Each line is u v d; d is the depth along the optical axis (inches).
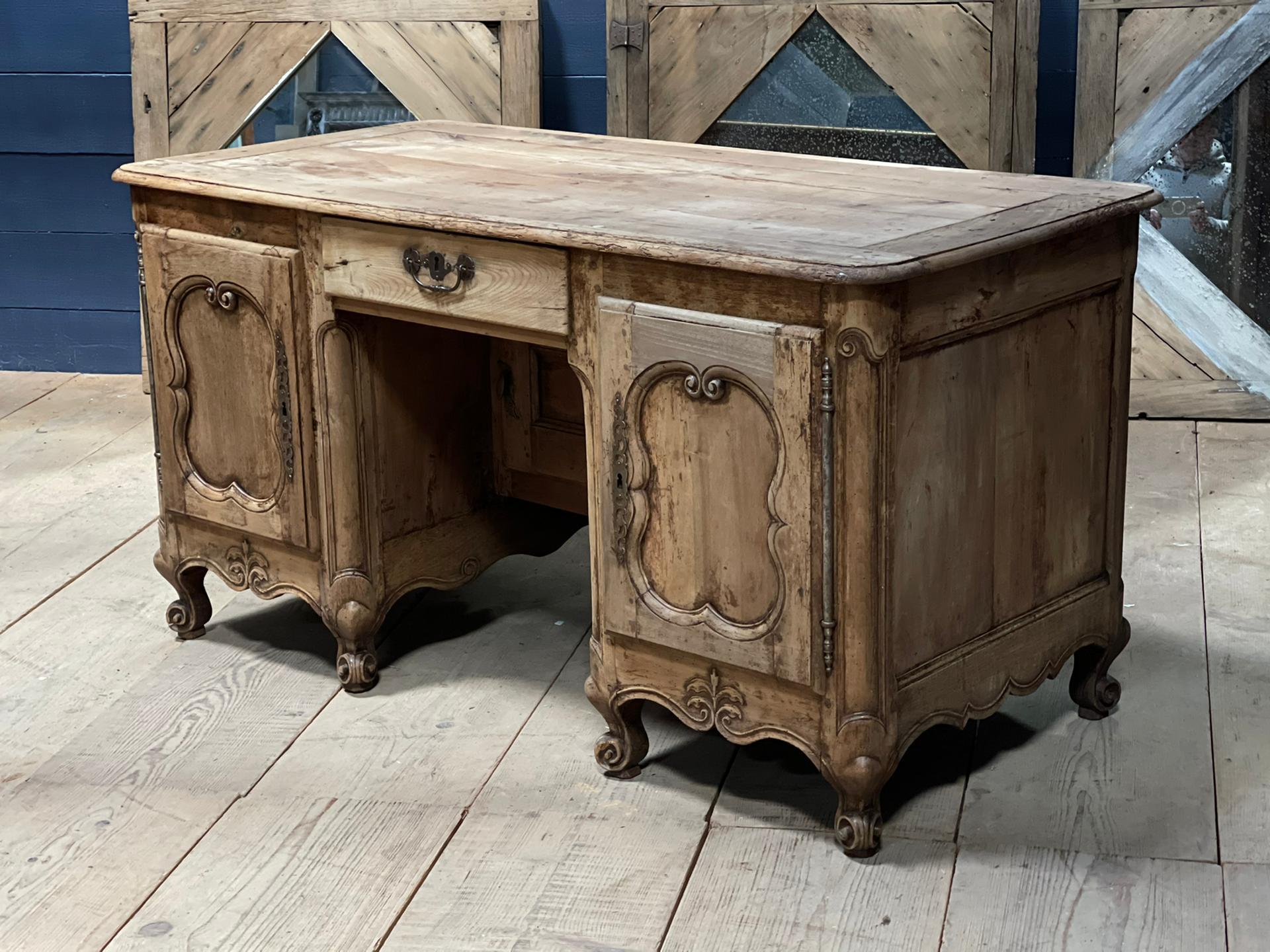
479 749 105.0
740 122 173.8
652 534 93.0
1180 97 163.6
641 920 86.0
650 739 105.9
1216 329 167.8
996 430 91.5
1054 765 101.1
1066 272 93.4
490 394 120.6
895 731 89.0
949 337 86.5
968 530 91.4
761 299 84.4
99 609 128.0
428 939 84.8
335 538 110.7
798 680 88.2
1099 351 98.3
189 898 89.0
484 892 88.8
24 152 188.2
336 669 117.6
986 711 95.8
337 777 101.5
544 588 131.6
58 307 193.0
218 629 124.6
